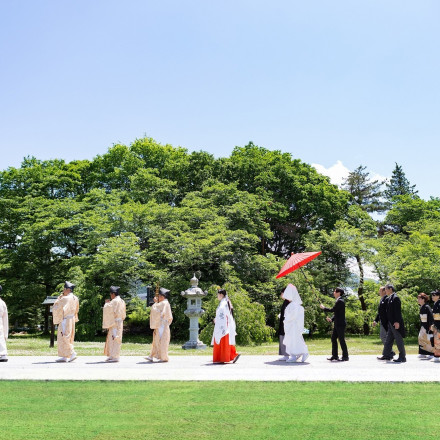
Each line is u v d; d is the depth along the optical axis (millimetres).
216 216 33438
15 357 14828
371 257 34000
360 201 57312
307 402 7973
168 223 33531
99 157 43312
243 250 33656
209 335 25453
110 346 13641
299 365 12188
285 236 42281
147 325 34344
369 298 32781
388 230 50812
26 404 8125
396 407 7551
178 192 39312
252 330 25875
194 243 30203
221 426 6676
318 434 6223
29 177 40656
